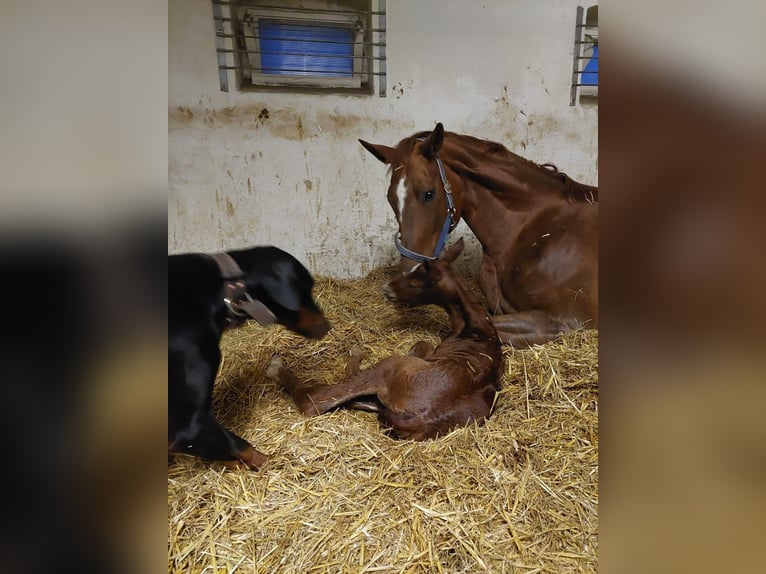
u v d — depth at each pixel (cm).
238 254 140
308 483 138
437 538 121
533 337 214
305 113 308
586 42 328
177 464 146
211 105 297
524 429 160
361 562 114
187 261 129
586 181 355
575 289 215
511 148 338
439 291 195
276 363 191
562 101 338
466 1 309
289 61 310
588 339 208
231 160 306
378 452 149
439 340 233
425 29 309
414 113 321
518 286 227
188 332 125
